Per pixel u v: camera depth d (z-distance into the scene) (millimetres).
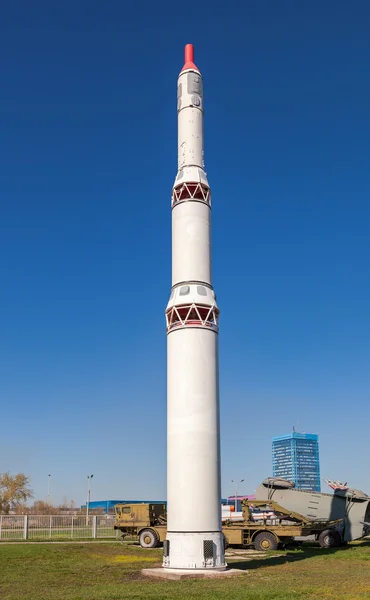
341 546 40875
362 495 40969
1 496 97562
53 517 51094
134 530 42406
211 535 25375
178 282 29109
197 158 31469
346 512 40719
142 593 19344
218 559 25312
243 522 41062
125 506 42438
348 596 18906
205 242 29672
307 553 35969
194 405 26594
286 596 18766
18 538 46156
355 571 26281
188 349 27297
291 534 38500
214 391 27266
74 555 33750
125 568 27703
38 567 28172
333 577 24156
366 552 36062
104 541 44688
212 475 26094
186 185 30266
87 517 52812
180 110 32688
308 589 20344
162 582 22969
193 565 24828
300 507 41719
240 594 19062
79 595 19109
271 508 41688
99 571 26625
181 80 33188
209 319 28203
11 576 25016
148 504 42188
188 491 25672
